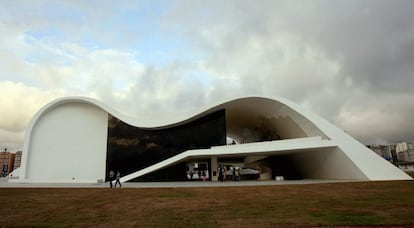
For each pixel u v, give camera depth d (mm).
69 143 26391
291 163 26641
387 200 8953
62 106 27109
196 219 6855
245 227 6074
